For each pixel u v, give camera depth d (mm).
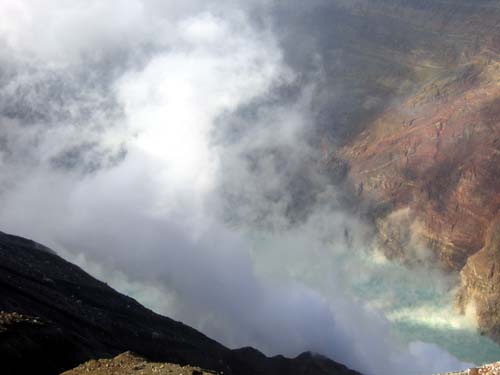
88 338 51938
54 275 66875
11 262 60719
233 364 75750
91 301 64625
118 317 63812
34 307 51594
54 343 43312
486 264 132375
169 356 61125
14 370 38000
